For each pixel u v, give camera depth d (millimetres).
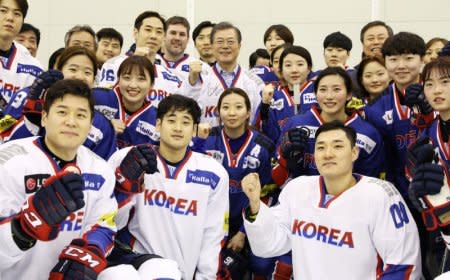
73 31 5941
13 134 3568
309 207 3326
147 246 3484
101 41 6215
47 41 8570
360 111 4230
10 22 4582
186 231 3516
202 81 5250
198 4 8469
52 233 2508
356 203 3223
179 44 5965
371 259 3209
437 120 3449
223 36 5230
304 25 8320
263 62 7195
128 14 8531
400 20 8062
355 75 5125
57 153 2887
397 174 4152
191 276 3543
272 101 5457
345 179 3279
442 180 2771
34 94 3465
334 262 3221
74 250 2674
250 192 3254
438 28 7965
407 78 3984
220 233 3627
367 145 4043
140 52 4785
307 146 4027
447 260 3426
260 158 4398
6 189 2705
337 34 5758
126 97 4184
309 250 3281
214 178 3621
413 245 3182
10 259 2553
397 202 3230
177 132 3502
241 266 3980
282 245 3391
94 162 3025
